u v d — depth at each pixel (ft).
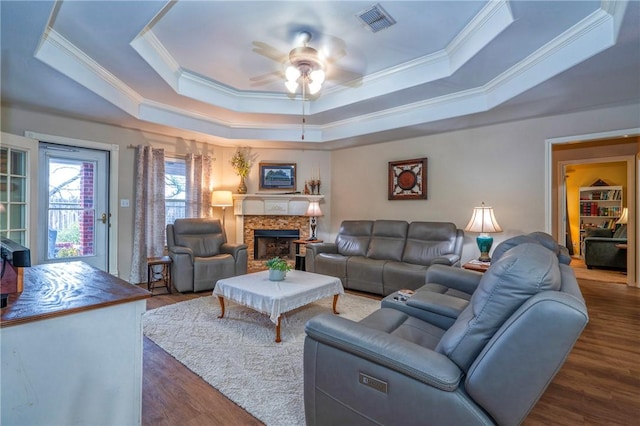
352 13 8.39
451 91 12.29
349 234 16.48
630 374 7.29
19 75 9.11
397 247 14.66
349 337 4.48
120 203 14.80
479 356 3.66
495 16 8.24
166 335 9.04
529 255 3.88
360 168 18.56
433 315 6.70
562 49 8.54
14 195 11.10
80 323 4.05
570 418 5.73
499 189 13.87
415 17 8.55
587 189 24.97
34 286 4.89
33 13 6.38
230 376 6.93
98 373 4.21
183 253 13.34
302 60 9.98
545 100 10.81
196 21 8.77
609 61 8.07
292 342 8.66
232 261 14.52
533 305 3.35
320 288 10.08
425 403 3.86
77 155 13.69
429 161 15.97
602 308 12.00
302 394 6.31
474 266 11.18
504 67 10.19
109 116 12.90
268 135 17.40
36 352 3.73
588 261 19.65
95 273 5.84
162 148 16.29
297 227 19.90
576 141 12.18
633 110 11.07
